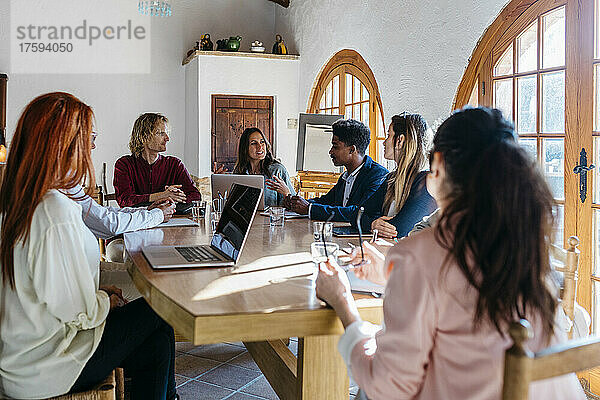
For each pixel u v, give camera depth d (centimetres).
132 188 445
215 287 186
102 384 199
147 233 295
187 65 766
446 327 130
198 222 339
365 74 565
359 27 568
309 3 692
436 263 131
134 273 219
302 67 718
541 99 347
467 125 134
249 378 332
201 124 704
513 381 104
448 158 135
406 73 486
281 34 789
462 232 127
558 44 334
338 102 629
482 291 125
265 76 719
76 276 190
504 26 374
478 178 127
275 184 405
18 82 727
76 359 191
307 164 607
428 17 453
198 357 363
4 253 189
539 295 129
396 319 132
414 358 129
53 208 189
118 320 204
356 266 194
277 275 204
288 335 161
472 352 127
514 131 134
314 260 205
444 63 434
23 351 188
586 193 313
